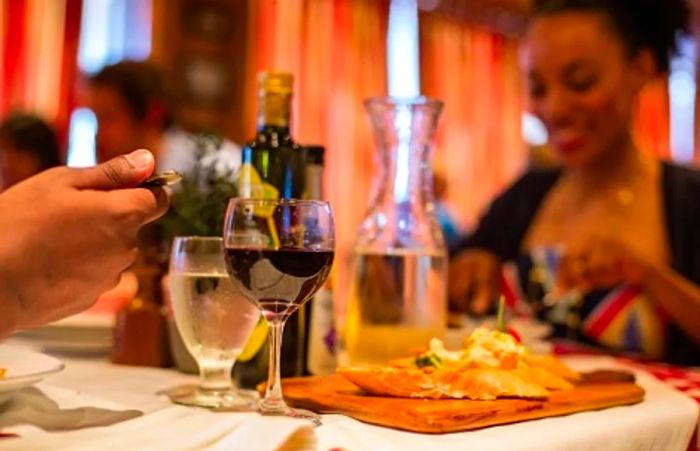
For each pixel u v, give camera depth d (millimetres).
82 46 3938
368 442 602
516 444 628
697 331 1632
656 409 815
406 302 1008
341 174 4836
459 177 5426
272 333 729
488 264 1717
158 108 2840
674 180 1956
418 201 1059
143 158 662
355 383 761
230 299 789
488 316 1560
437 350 844
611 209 1972
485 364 820
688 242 1884
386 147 1070
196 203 1027
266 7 4555
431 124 1067
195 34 4285
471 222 5449
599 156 1977
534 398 754
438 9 5312
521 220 2170
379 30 5047
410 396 746
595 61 1860
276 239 702
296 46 4648
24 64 3768
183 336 817
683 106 6191
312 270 708
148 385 897
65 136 3795
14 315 641
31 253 621
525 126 5750
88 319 1289
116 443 589
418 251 1020
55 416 667
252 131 4457
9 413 667
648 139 6145
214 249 787
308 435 585
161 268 1110
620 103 1911
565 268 1763
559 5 1902
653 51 1938
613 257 1719
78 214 625
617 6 1860
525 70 1996
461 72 5449
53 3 3846
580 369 1071
